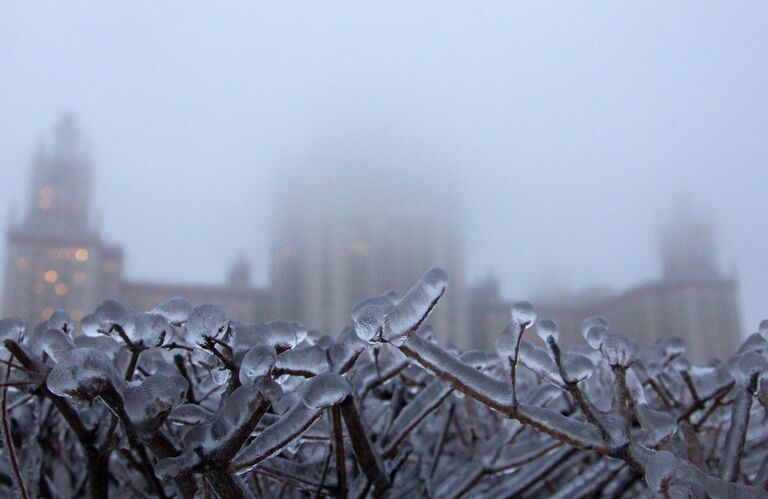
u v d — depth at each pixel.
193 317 1.75
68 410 2.16
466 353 2.27
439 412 3.65
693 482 1.78
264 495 2.75
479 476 2.54
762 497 1.79
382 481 2.17
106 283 98.62
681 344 2.72
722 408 2.83
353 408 2.03
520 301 1.85
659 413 2.05
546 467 2.61
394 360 2.42
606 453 1.88
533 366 2.05
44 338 1.81
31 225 103.12
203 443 1.69
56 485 2.99
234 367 1.85
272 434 1.72
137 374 2.42
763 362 2.21
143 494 2.83
